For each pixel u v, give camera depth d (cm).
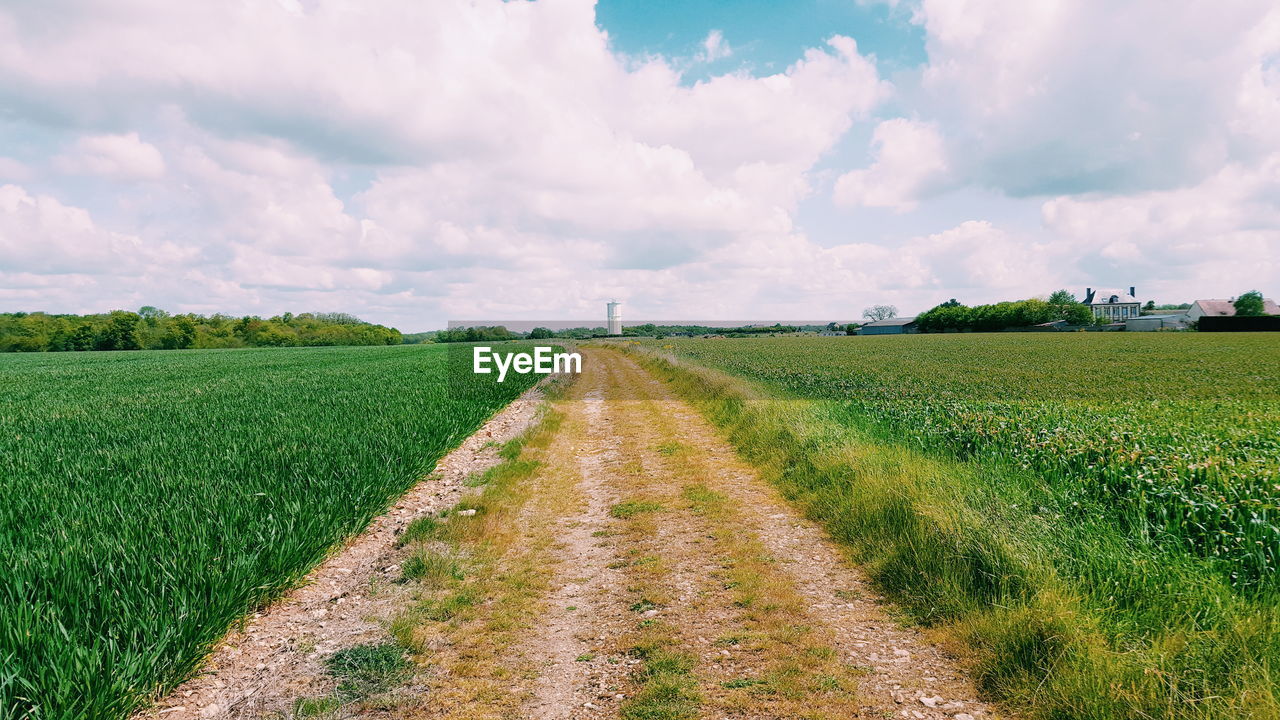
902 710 384
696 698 404
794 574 614
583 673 445
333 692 420
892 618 513
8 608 421
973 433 980
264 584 541
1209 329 8406
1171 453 740
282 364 4188
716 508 840
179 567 504
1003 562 505
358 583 613
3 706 335
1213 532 529
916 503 652
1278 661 352
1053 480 724
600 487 978
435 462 1073
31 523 616
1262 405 1398
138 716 390
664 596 570
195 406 1650
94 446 1065
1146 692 347
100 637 396
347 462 896
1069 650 392
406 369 3278
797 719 379
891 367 3064
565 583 612
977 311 12169
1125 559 487
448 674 445
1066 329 10962
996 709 381
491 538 732
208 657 458
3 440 1145
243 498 698
